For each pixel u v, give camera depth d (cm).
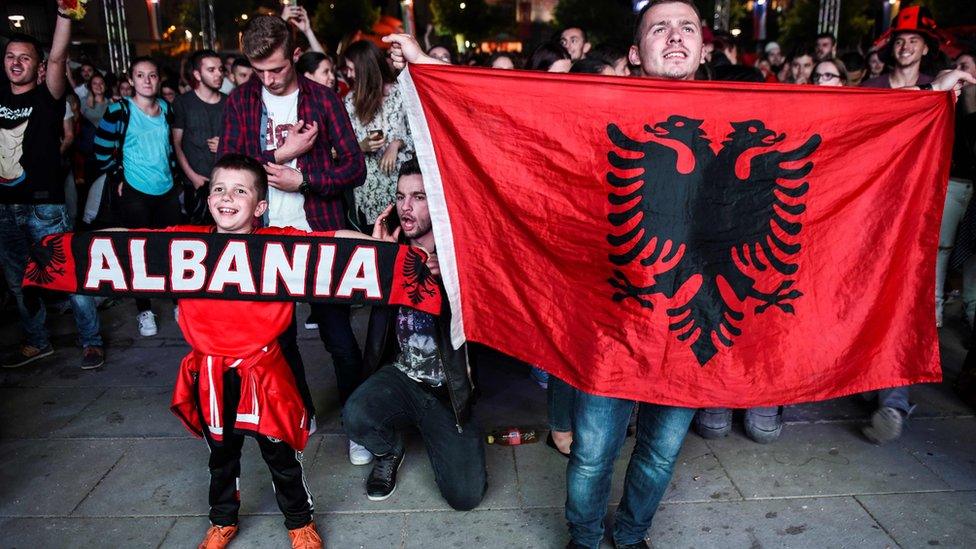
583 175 240
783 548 275
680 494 311
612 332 235
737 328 235
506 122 246
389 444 302
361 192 500
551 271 246
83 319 451
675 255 233
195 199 590
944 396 400
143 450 351
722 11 1586
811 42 768
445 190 255
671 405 235
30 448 353
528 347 252
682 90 237
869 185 242
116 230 260
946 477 320
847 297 241
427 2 3909
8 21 1298
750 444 350
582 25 3656
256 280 258
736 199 235
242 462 334
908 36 485
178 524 293
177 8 2308
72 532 288
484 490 302
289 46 338
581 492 251
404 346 298
